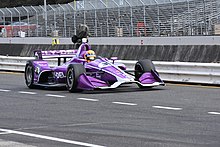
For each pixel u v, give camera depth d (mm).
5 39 63531
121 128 11797
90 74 18766
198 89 19797
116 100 16703
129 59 36625
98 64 18516
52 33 60594
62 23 63031
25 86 22422
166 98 17000
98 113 14125
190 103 15664
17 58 32375
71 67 18672
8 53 49844
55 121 13055
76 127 12102
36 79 20797
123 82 17938
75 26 58031
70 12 61062
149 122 12477
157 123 12297
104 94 18453
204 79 21672
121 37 47344
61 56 21062
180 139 10414
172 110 14289
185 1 51281
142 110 14430
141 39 45375
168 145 9906
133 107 15070
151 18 54750
